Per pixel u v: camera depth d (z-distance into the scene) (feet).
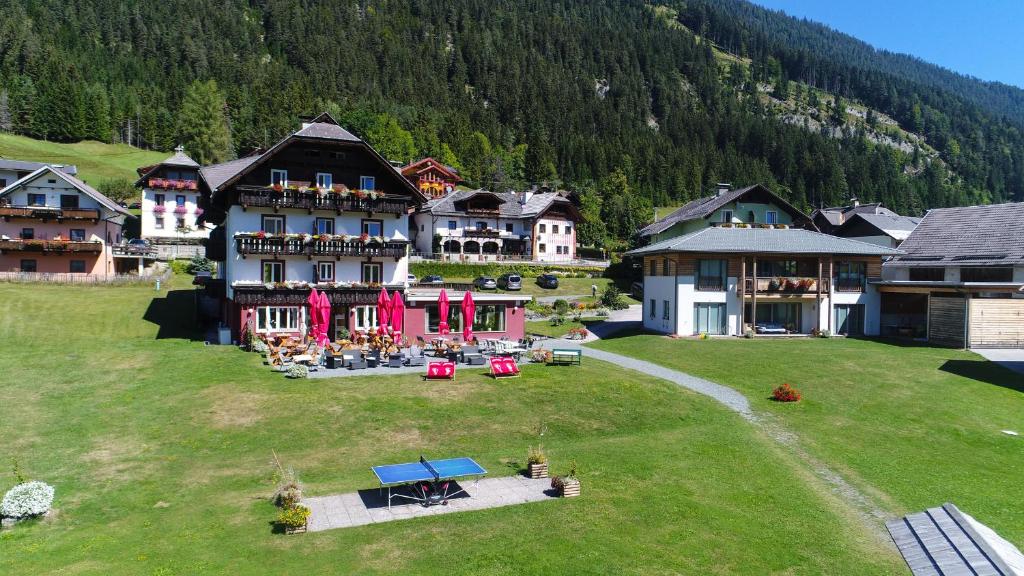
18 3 625.82
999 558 51.90
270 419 87.66
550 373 116.37
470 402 97.81
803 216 224.33
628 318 204.74
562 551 52.49
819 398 110.32
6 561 51.08
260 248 133.59
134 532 56.49
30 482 61.77
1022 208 170.60
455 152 547.08
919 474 78.33
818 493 70.03
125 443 79.30
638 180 567.18
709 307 167.02
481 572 48.78
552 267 282.15
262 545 53.26
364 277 147.23
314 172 141.49
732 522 60.49
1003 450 88.22
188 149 458.09
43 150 417.69
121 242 240.73
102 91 501.97
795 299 169.58
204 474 70.95
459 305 148.66
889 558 56.39
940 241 180.24
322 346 119.14
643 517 60.23
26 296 163.02
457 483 68.28
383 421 88.43
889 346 153.17
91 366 109.60
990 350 147.23
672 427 92.53
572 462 75.31
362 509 61.21
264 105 491.72
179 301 174.70
